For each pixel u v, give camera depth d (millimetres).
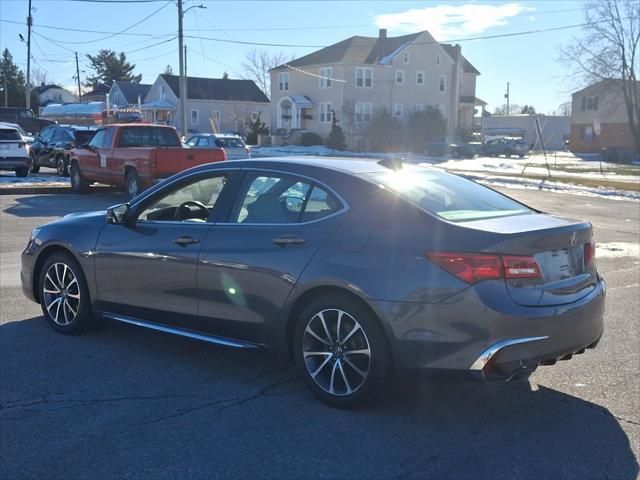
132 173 15289
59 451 3777
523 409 4457
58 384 4781
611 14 51781
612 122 62000
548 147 75750
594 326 4426
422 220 4180
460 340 3945
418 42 60094
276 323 4602
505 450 3857
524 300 4000
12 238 10773
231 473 3555
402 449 3850
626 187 24891
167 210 5625
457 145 51531
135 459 3697
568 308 4148
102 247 5562
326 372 4461
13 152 20891
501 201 4996
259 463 3666
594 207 18422
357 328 4258
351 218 4391
